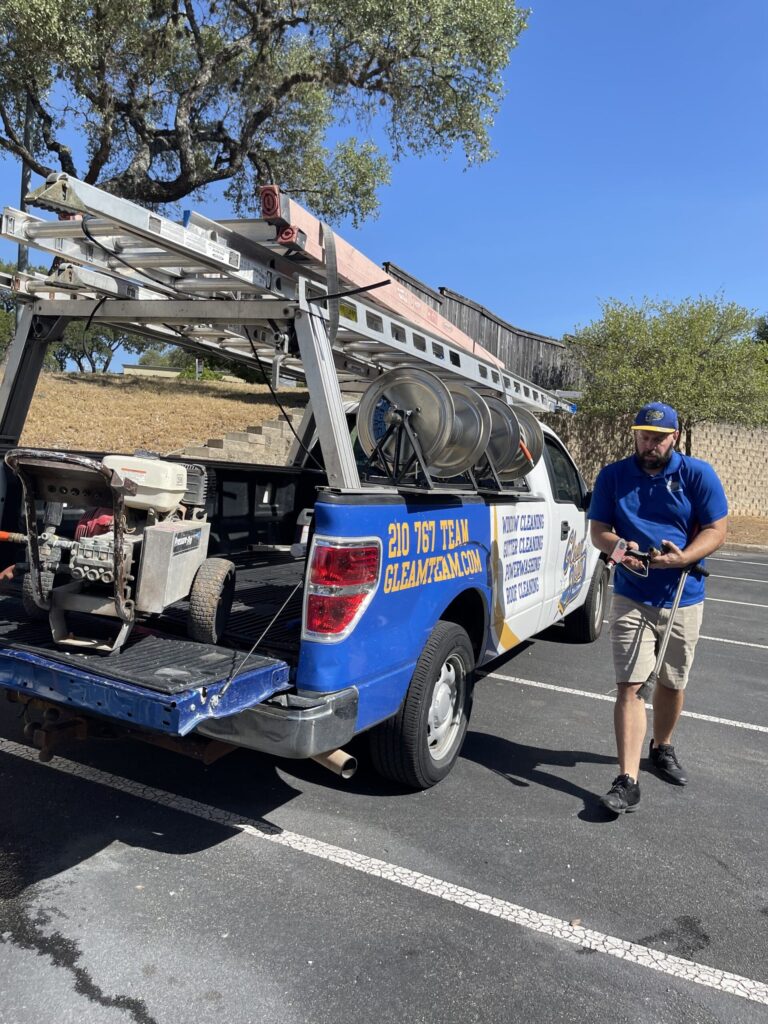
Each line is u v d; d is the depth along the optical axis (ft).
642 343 58.29
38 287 13.16
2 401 13.97
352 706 10.56
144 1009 7.92
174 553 10.44
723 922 10.02
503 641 16.30
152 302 12.55
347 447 11.05
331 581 10.25
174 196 56.75
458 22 49.98
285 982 8.40
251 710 10.01
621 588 13.02
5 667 10.07
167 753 14.10
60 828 11.32
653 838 12.12
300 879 10.39
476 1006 8.23
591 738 16.24
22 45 42.86
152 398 58.75
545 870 11.00
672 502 12.75
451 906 9.99
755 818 13.02
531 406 20.30
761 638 27.55
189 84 59.21
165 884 10.09
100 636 10.98
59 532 12.42
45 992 8.07
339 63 54.13
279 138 65.21
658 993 8.62
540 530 18.16
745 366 58.95
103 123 51.39
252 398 63.46
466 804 12.85
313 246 10.93
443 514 12.83
